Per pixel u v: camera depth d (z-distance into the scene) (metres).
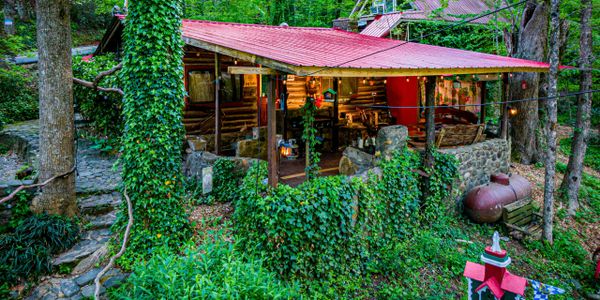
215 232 7.11
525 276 8.07
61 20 6.78
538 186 11.99
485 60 9.85
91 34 24.48
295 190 6.49
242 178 8.47
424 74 7.70
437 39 17.08
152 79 6.31
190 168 9.66
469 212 9.50
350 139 11.54
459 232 9.07
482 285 2.74
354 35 12.87
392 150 8.43
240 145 9.59
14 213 6.43
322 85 12.39
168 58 6.53
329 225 6.80
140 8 6.11
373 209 7.70
